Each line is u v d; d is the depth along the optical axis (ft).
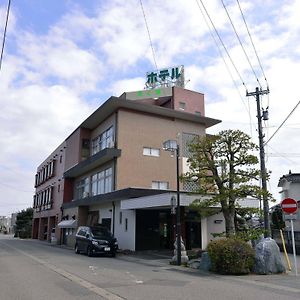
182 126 97.60
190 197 63.46
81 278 37.42
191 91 111.65
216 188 57.72
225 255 42.93
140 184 87.81
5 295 28.02
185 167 94.43
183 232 72.54
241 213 58.54
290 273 44.42
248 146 56.29
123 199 80.84
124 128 88.99
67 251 84.74
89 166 101.35
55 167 146.92
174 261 54.49
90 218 104.06
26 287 31.71
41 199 170.81
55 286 32.27
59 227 123.03
